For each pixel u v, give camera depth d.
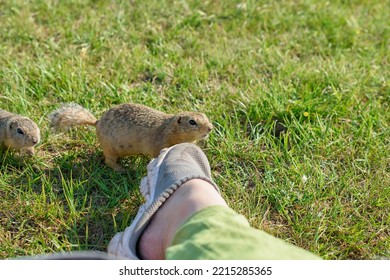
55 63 1.55
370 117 1.41
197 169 1.13
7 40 1.64
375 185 1.27
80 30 1.68
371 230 1.20
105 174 1.29
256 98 1.46
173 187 1.08
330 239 1.19
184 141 1.30
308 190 1.25
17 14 1.73
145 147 1.30
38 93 1.46
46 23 1.73
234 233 0.96
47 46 1.62
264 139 1.37
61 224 1.19
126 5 1.81
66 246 1.15
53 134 1.36
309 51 1.69
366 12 1.88
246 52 1.66
